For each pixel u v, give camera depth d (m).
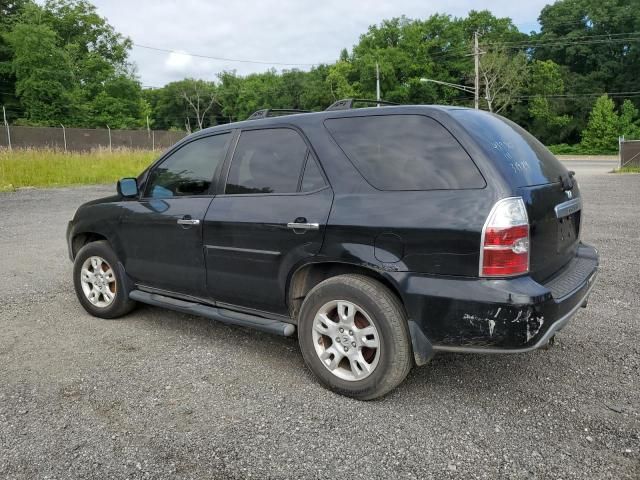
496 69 63.97
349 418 2.96
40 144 28.70
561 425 2.85
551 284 2.99
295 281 3.40
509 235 2.67
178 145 4.21
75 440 2.76
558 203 3.16
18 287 5.71
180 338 4.22
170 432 2.83
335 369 3.24
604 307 4.76
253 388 3.34
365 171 3.14
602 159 50.38
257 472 2.49
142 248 4.26
